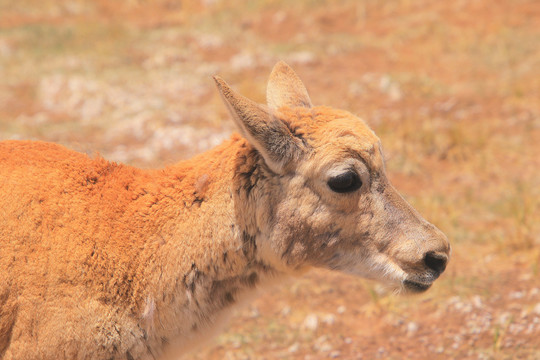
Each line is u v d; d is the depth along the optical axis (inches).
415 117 1453.0
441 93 1555.1
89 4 2079.2
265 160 591.2
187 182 601.9
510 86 1577.3
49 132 1373.0
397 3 2043.6
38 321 550.9
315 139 589.0
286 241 600.7
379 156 602.2
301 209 593.0
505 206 1162.6
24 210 563.2
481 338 858.8
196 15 1987.0
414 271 606.5
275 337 897.5
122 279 569.6
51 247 557.6
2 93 1545.3
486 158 1325.0
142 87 1577.3
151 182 606.2
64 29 1876.2
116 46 1782.7
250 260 606.2
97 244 567.5
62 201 573.9
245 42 1803.6
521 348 828.6
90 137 1371.8
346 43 1802.4
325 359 851.4
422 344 864.9
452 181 1266.0
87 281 557.9
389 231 602.2
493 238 1077.8
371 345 873.5
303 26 1903.3
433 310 923.4
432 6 2017.7
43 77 1609.3
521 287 944.9
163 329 587.2
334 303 965.2
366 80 1609.3
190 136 1357.0
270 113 583.2
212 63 1688.0
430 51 1753.2
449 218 1129.4
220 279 599.8
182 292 587.2
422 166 1314.0
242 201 594.2
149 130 1396.4
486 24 1879.9
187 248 586.6
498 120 1450.5
